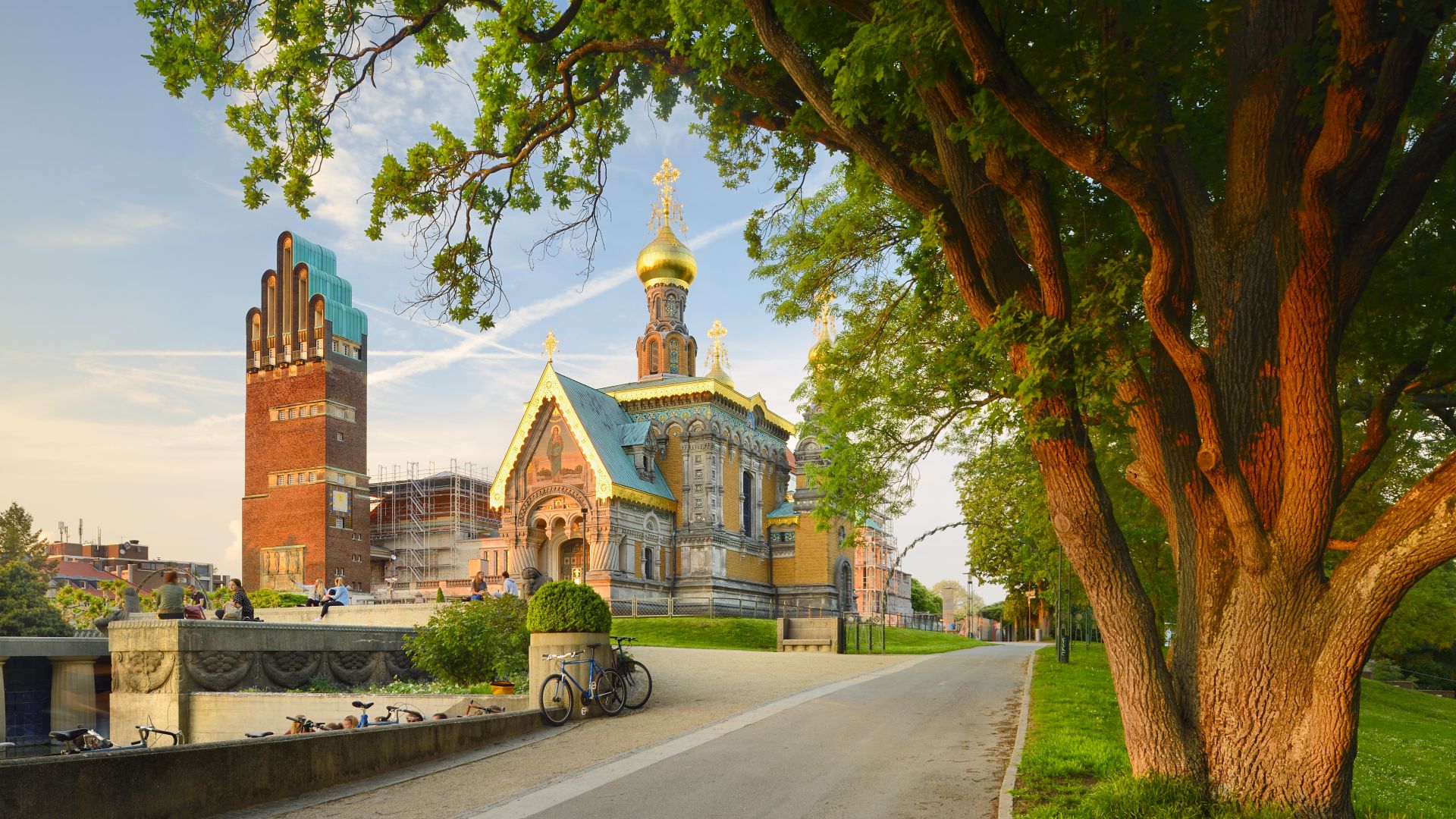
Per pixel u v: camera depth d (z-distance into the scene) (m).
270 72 15.23
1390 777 15.33
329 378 89.69
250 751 11.05
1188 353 9.12
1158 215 8.84
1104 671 25.84
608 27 14.55
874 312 20.78
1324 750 8.58
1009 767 12.38
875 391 20.75
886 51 8.57
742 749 14.16
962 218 9.99
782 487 78.75
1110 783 10.07
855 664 29.42
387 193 16.39
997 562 55.62
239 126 15.55
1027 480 30.75
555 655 17.77
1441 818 11.56
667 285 78.38
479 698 18.20
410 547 99.31
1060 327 9.24
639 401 69.56
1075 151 8.63
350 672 24.45
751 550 71.06
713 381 67.62
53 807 8.93
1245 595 9.12
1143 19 8.26
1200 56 10.45
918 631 62.81
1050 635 71.12
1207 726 9.30
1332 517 8.68
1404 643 35.81
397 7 15.66
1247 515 9.02
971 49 8.15
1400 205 9.12
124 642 21.28
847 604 75.12
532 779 12.48
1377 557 8.32
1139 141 8.46
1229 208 9.81
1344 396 19.59
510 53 15.27
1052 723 15.40
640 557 62.69
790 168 16.39
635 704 19.25
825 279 20.09
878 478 21.27
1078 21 8.89
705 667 27.66
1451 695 54.91
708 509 66.25
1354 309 12.20
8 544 77.75
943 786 11.49
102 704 24.38
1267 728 8.86
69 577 101.19
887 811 10.34
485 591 30.61
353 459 91.69
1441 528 7.94
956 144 9.79
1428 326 11.76
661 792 11.38
